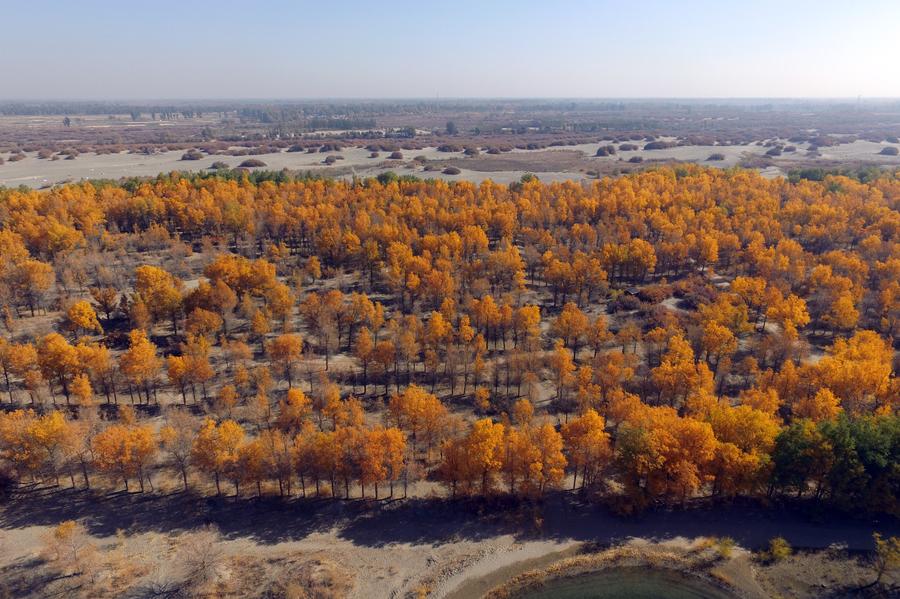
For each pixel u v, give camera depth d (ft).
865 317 480.23
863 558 260.62
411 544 270.46
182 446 293.84
